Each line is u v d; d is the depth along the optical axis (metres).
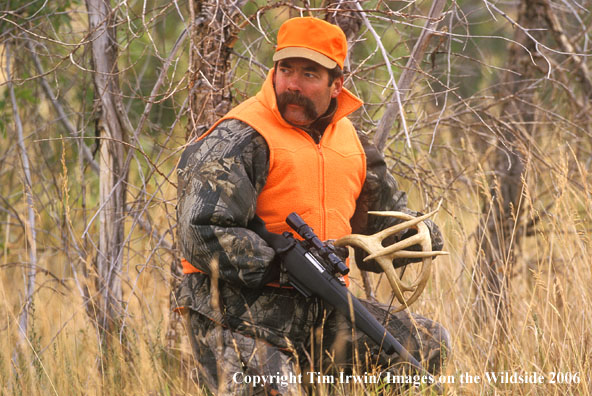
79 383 11.65
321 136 10.12
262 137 9.67
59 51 16.30
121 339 12.59
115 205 13.62
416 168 14.49
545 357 11.36
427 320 10.79
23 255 17.52
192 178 9.49
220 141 9.59
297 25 9.68
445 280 14.30
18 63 16.39
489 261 15.42
